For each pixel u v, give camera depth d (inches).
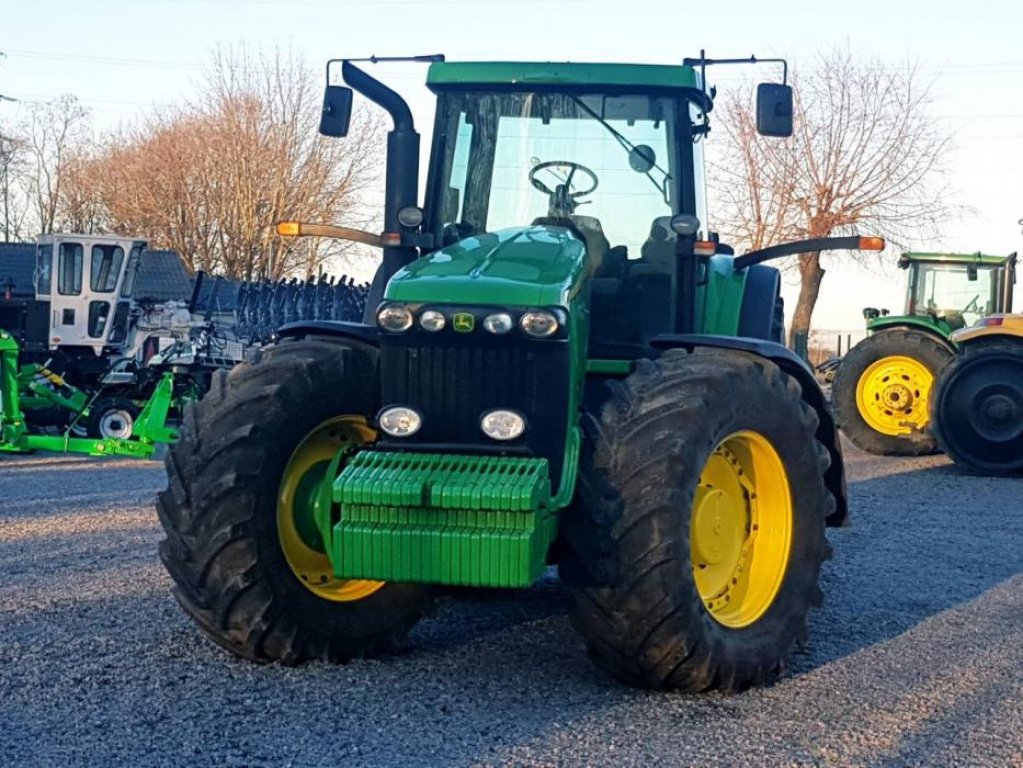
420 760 164.4
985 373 532.4
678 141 243.9
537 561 180.5
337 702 188.2
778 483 215.3
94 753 163.8
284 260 1742.1
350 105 243.8
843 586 290.5
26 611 242.4
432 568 180.4
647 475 189.0
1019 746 176.6
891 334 619.8
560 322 190.1
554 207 244.5
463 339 192.1
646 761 166.4
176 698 187.9
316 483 207.9
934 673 214.8
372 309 240.4
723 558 208.5
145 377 659.4
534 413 191.5
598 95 245.4
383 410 195.2
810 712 190.9
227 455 199.3
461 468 185.8
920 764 168.4
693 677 193.8
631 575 187.5
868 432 620.4
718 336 221.1
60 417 650.8
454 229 247.6
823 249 253.4
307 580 208.2
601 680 204.5
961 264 737.0
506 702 191.0
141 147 1886.1
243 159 1747.0
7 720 176.4
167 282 1496.1
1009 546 352.5
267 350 212.5
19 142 2095.2
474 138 248.2
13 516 371.9
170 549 202.5
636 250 241.8
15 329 755.4
